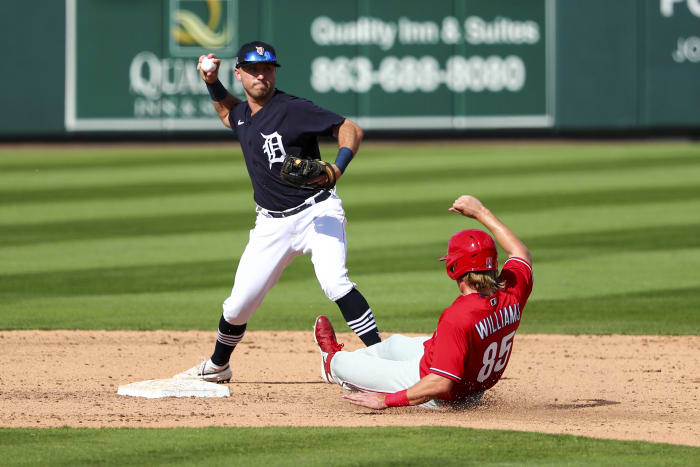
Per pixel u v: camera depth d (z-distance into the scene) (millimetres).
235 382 22719
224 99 20828
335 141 83250
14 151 79000
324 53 80938
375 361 19016
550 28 80625
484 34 80875
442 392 17109
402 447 16031
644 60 80188
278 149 19891
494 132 81812
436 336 17344
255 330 29516
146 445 16156
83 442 16375
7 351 26047
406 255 41156
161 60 80375
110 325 29641
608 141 83750
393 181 62250
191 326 29656
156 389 20688
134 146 81812
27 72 79812
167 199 56375
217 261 40156
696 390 21781
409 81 81312
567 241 43844
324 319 20750
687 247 42375
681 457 15500
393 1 80688
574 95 80875
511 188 59281
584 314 31297
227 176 64938
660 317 30750
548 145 81062
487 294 17328
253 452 15758
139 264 39594
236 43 80250
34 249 42719
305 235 20484
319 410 19297
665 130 80938
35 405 19594
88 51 80062
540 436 16766
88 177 64688
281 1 80188
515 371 23969
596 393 21406
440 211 52000
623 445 16219
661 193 57094
